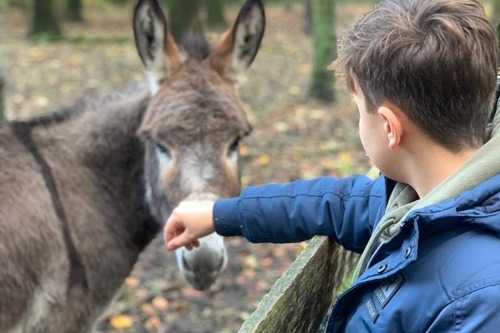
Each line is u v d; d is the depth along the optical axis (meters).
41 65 12.01
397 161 1.32
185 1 7.07
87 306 2.76
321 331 1.86
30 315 2.62
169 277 4.50
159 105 2.59
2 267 2.47
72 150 2.76
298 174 6.25
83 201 2.72
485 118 1.27
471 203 1.15
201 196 2.40
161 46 2.69
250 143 7.22
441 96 1.20
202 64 2.78
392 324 1.22
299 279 1.58
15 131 2.69
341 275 2.17
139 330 3.87
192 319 4.00
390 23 1.25
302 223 1.76
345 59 1.34
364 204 1.69
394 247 1.26
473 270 1.10
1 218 2.49
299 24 20.89
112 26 19.34
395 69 1.22
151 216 2.89
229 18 21.75
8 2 20.83
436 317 1.13
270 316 1.38
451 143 1.24
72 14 19.95
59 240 2.62
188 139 2.51
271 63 12.82
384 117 1.26
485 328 1.05
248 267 4.65
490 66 1.23
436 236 1.19
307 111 8.84
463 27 1.21
